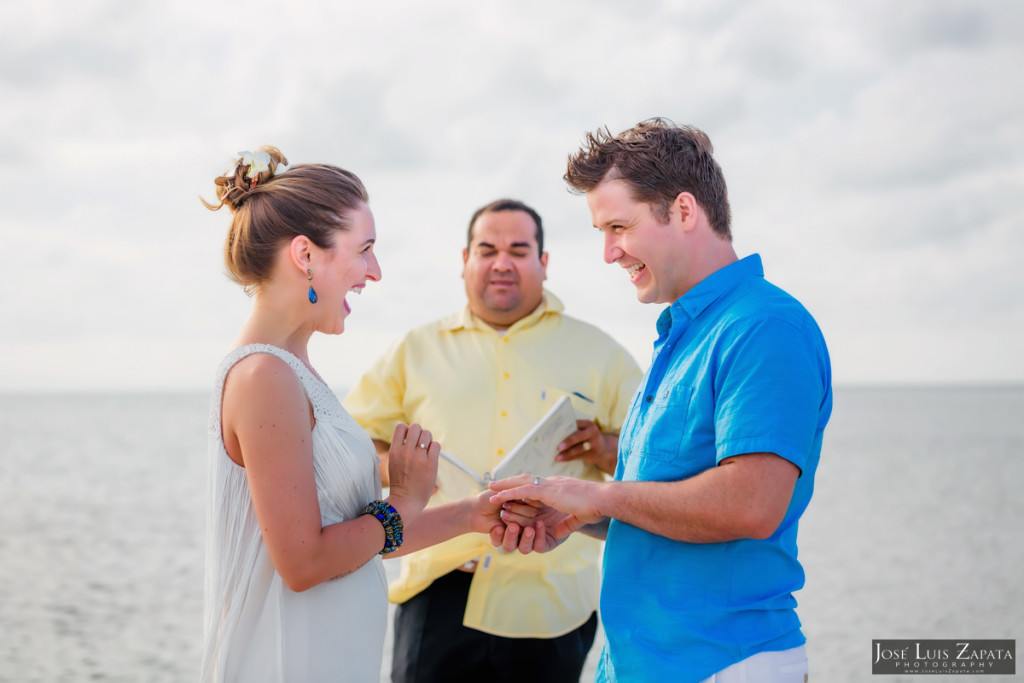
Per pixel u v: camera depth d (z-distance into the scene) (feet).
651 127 6.00
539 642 8.97
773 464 4.93
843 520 42.91
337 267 5.65
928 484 59.82
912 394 462.19
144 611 23.71
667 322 6.24
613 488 5.51
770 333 5.17
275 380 5.18
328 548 5.20
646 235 5.82
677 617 5.39
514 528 6.79
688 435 5.48
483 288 9.91
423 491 6.02
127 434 131.44
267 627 5.38
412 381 10.04
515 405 9.75
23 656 19.26
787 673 5.32
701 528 5.07
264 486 5.07
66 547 34.47
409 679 9.17
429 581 9.23
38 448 98.94
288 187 5.59
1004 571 29.84
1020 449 95.81
